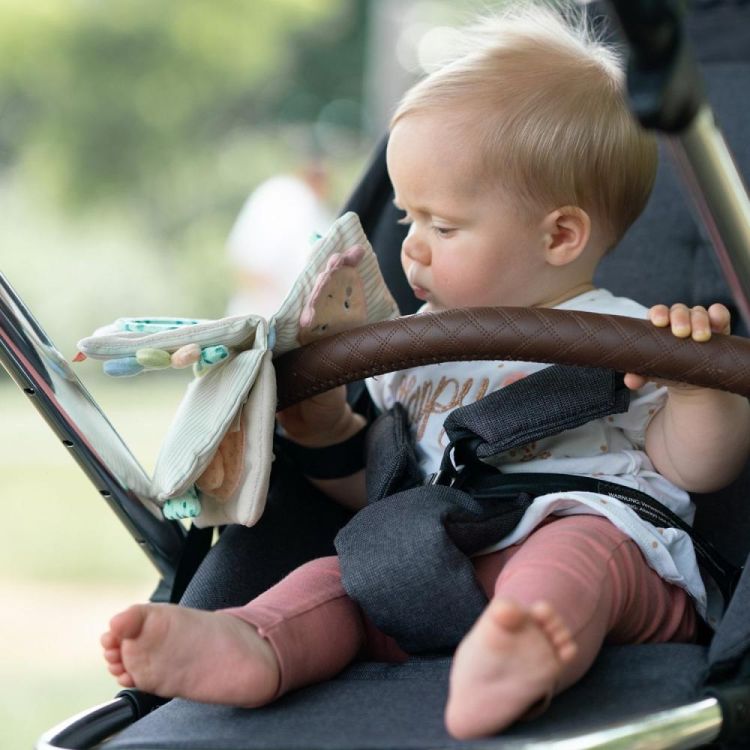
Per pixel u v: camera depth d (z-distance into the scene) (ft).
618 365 5.83
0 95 53.16
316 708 5.55
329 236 6.56
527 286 7.11
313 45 61.82
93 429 6.54
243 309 30.55
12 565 20.59
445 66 7.22
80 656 16.17
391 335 6.15
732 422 6.31
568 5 8.60
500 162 6.88
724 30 8.72
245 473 6.37
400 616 5.98
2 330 6.24
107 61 53.62
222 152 56.13
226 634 5.61
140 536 6.92
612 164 7.06
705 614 6.45
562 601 5.45
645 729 4.84
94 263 51.93
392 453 6.75
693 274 8.25
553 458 6.65
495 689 4.88
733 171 4.79
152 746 5.31
